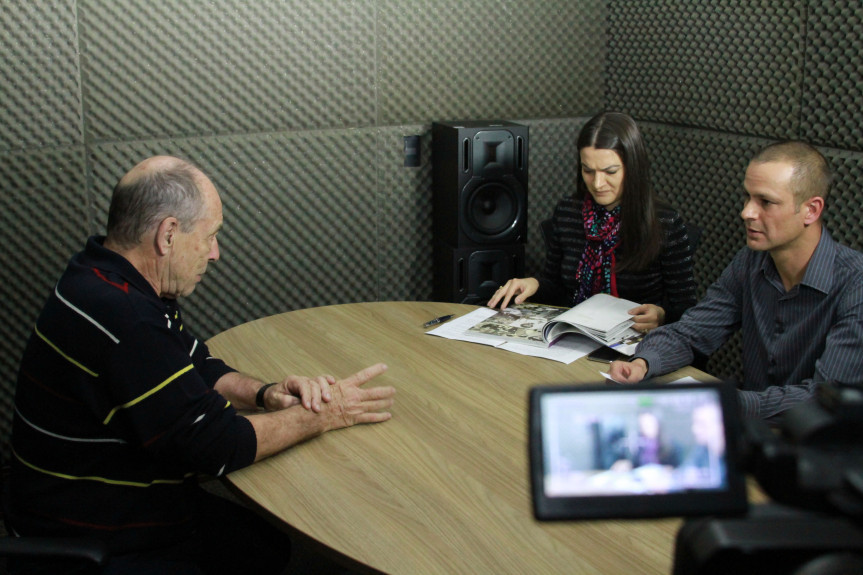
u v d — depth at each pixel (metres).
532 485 0.73
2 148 3.03
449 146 3.35
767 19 2.94
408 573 1.26
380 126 3.55
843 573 0.70
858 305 1.85
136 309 1.54
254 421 1.64
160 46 3.15
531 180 3.84
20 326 3.19
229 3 3.20
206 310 3.45
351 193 3.57
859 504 0.63
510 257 3.40
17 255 3.13
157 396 1.52
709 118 3.27
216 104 3.29
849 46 2.67
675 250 2.62
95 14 3.05
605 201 2.64
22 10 2.95
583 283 2.77
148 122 3.21
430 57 3.55
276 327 2.41
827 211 2.82
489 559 1.30
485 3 3.57
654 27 3.49
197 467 1.55
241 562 1.77
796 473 0.65
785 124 2.94
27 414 1.58
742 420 0.73
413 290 3.79
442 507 1.45
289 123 3.41
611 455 0.73
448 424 1.77
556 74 3.77
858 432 0.67
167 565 1.57
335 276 3.64
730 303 2.19
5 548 1.30
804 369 2.01
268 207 3.45
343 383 1.80
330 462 1.62
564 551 1.31
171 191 1.64
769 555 0.74
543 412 0.75
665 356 2.05
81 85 3.09
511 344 2.22
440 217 3.57
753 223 1.93
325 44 3.38
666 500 0.72
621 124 2.56
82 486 1.57
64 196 3.15
